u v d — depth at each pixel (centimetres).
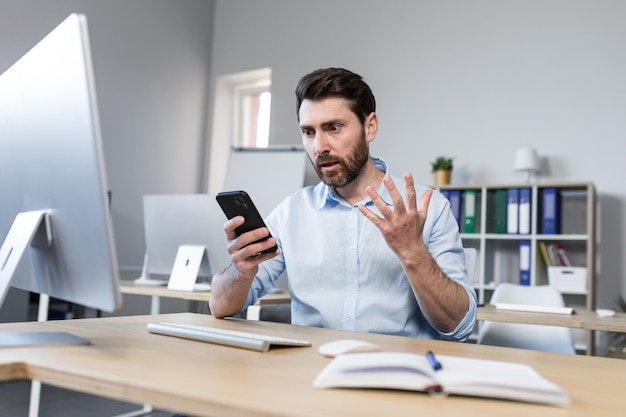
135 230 448
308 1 498
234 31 530
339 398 62
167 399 62
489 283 388
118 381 66
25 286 101
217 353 88
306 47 494
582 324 208
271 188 442
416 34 449
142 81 459
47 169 88
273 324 131
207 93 533
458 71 430
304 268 153
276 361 83
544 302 272
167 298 440
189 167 507
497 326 260
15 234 93
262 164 452
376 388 66
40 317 253
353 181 153
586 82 386
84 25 78
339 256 150
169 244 269
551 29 401
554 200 361
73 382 70
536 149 397
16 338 88
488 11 424
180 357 83
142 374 69
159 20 477
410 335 146
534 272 362
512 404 62
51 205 88
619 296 352
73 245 84
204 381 67
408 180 112
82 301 84
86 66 78
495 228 389
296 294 153
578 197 381
